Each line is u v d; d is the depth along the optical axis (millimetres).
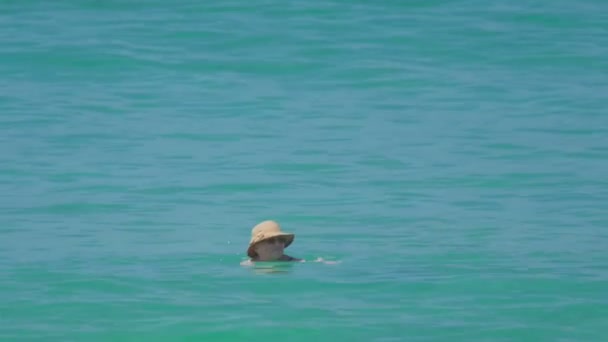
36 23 109750
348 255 53438
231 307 43906
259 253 52281
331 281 48000
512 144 78375
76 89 93000
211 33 107188
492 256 52625
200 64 99812
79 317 42688
